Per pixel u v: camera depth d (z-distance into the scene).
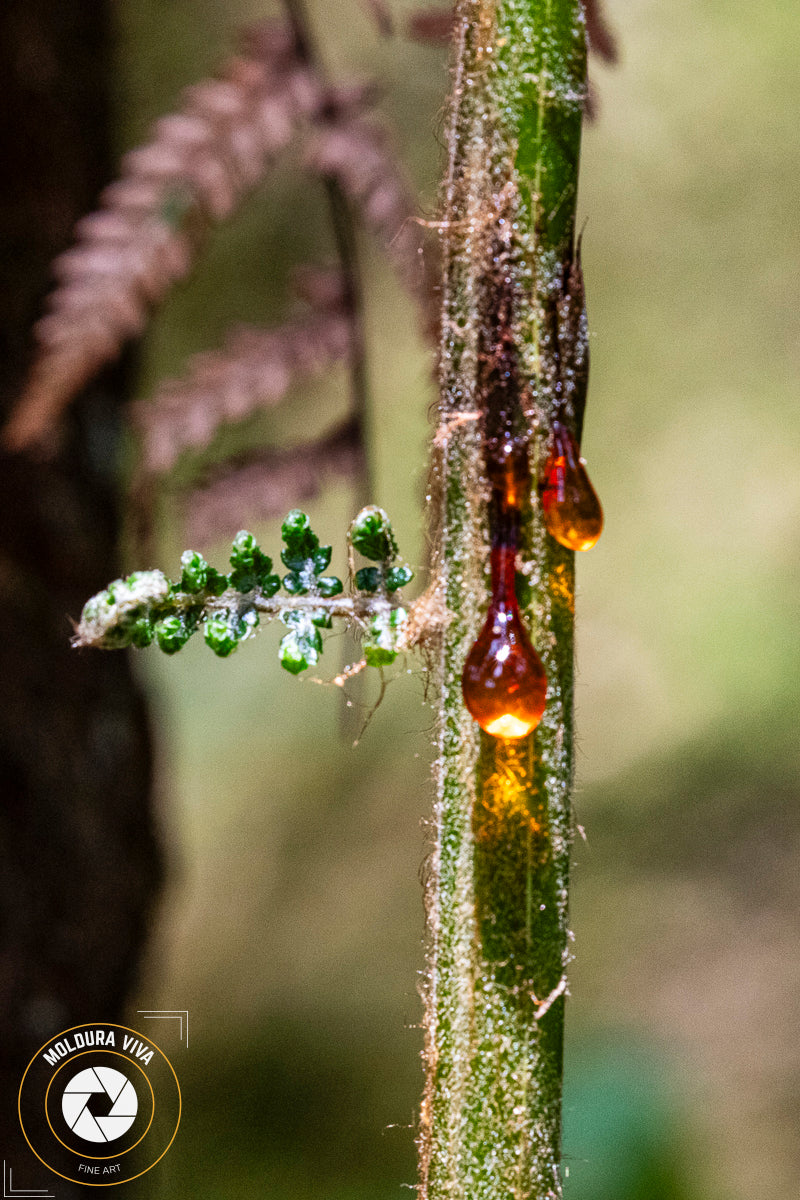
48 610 0.96
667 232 2.60
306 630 0.56
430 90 1.89
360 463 0.73
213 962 2.12
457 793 0.56
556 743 0.56
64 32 0.93
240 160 0.67
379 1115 1.67
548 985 0.56
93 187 0.95
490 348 0.55
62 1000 0.97
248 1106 1.71
